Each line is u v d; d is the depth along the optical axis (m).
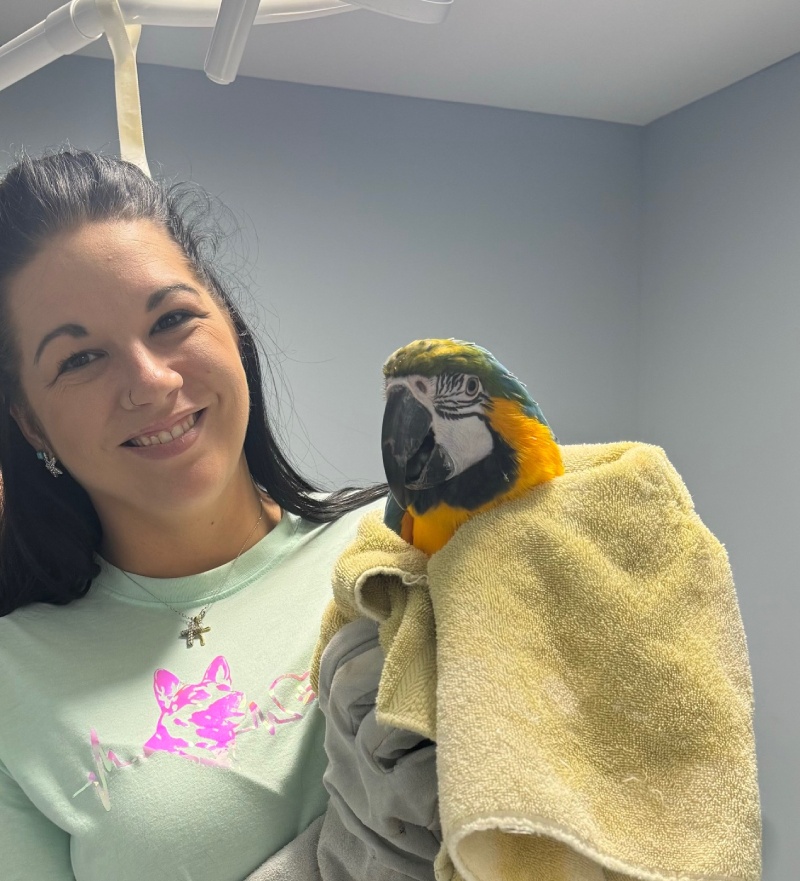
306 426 1.50
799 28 1.13
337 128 1.48
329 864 0.58
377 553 0.50
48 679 0.70
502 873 0.40
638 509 0.46
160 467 0.66
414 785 0.48
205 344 0.68
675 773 0.41
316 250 1.49
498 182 1.56
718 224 1.42
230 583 0.75
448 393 0.46
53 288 0.65
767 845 1.34
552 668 0.43
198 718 0.66
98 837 0.63
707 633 0.44
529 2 1.07
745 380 1.38
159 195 0.73
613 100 1.47
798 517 1.28
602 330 1.64
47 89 1.38
